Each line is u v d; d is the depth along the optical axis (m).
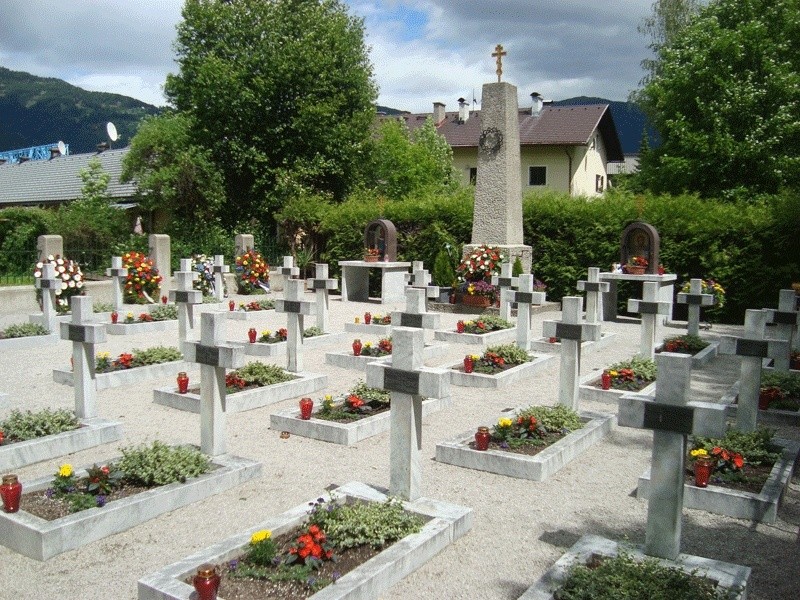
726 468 6.37
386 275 20.70
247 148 27.92
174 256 23.20
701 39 25.48
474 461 6.98
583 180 39.47
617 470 7.00
